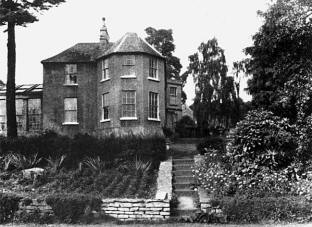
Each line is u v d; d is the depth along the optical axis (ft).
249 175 47.65
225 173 48.57
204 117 102.47
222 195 44.88
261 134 50.06
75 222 40.93
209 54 104.06
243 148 49.67
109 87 94.79
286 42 62.49
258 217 39.22
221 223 39.17
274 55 65.00
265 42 64.39
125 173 58.34
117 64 93.56
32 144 65.92
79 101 98.68
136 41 95.50
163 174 55.06
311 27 59.67
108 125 94.12
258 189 44.88
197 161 57.67
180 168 60.64
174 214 43.55
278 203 39.22
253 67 68.03
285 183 45.80
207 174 48.42
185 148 81.05
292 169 48.70
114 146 63.67
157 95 96.78
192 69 105.19
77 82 99.30
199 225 38.17
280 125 52.26
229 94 100.99
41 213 41.88
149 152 62.49
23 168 60.54
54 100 98.89
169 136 93.66
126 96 92.94
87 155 63.72
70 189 50.67
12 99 78.74
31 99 106.73
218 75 102.22
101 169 59.77
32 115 106.01
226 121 101.30
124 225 39.19
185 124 117.91
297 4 59.26
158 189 48.88
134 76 92.63
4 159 61.98
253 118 52.34
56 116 98.37
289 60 61.77
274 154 48.96
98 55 100.07
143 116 91.71
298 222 37.96
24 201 42.22
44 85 99.40
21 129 105.40
